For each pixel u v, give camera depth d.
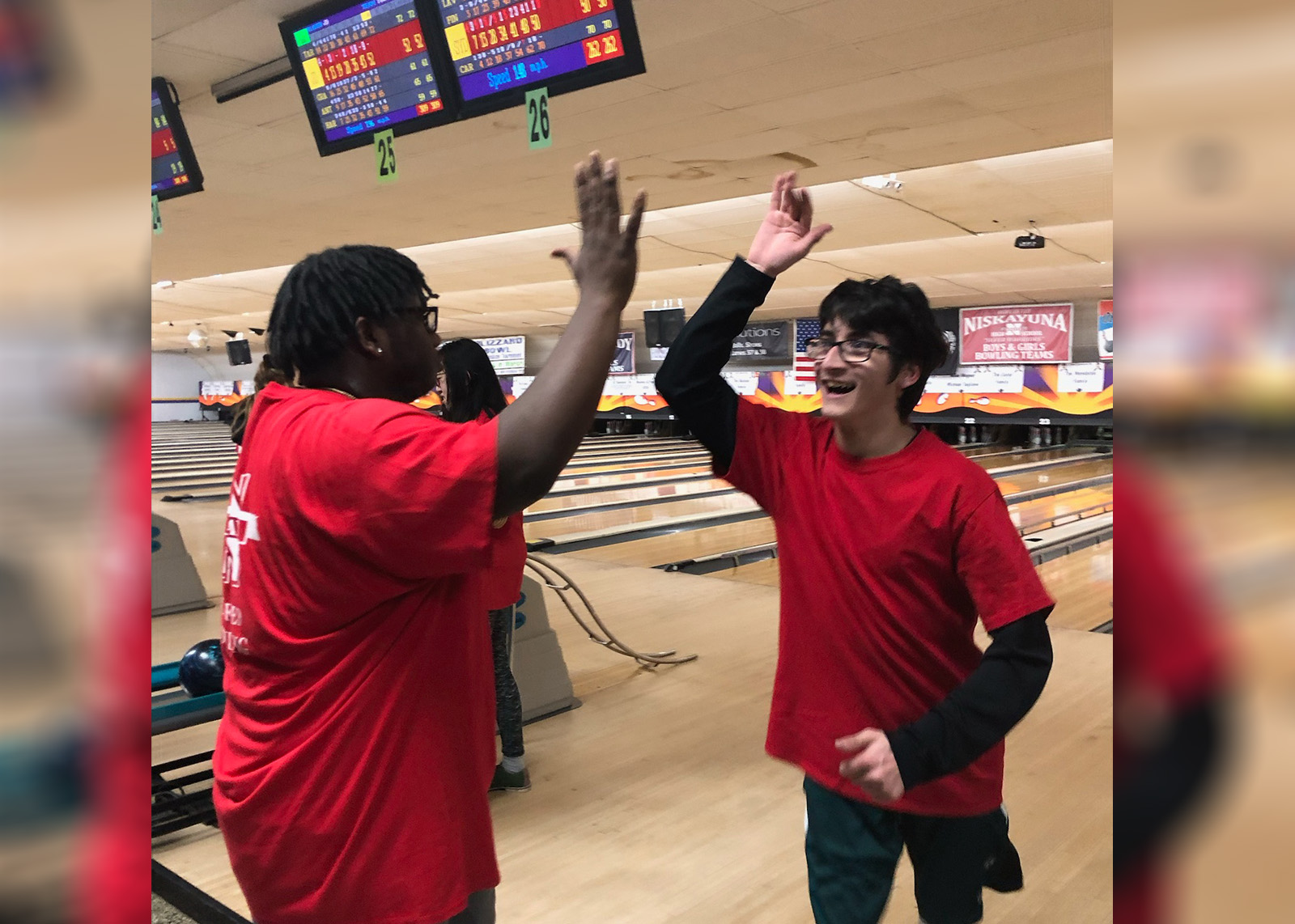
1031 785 2.84
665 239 7.41
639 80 3.66
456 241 7.67
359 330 1.04
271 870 0.99
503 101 2.88
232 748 1.02
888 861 1.32
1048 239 7.36
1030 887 2.24
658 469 12.19
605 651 4.34
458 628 1.04
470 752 1.05
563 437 0.88
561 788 2.85
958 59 3.46
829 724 1.32
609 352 0.91
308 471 0.92
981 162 5.15
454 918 1.20
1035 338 12.23
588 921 2.12
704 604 5.26
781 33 3.24
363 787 0.96
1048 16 3.10
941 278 9.76
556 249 0.95
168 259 8.18
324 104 3.28
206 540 6.99
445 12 2.87
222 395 23.02
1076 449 14.51
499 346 17.36
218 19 3.30
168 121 3.82
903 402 1.30
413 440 0.89
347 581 0.94
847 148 4.60
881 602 1.27
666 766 3.02
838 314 1.28
